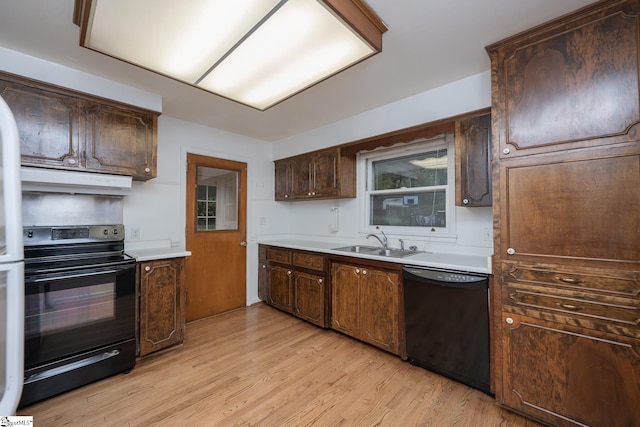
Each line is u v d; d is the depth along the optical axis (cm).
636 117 131
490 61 185
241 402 180
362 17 151
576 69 146
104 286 206
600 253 140
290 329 296
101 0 124
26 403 173
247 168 379
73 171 207
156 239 294
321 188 336
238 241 366
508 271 167
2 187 107
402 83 235
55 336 185
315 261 302
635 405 131
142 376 209
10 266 107
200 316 328
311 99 264
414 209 292
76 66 203
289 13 134
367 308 253
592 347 142
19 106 186
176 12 132
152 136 245
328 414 169
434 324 207
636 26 131
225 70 186
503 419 164
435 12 152
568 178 148
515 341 164
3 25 159
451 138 262
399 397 185
